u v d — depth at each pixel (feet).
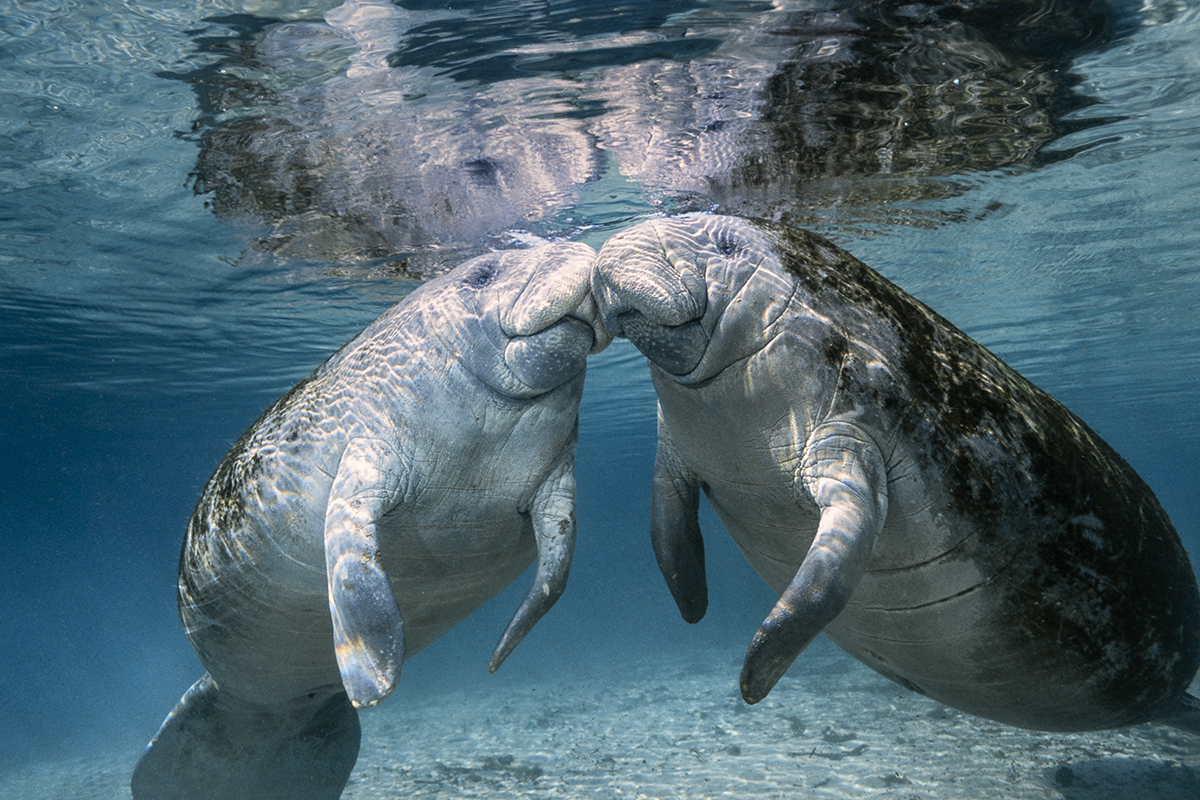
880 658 12.08
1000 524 9.90
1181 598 12.02
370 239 32.14
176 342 51.34
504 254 10.75
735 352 9.21
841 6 18.19
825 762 27.71
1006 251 39.11
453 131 23.66
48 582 266.57
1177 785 20.40
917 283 43.80
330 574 9.25
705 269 9.23
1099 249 39.78
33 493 139.03
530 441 10.47
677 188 28.86
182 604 13.37
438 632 12.83
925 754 26.61
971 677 11.22
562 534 10.72
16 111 21.39
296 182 26.55
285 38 18.47
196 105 21.42
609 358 58.03
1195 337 63.98
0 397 68.95
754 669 8.07
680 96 22.36
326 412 10.91
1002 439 10.23
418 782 32.63
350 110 22.04
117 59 19.03
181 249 33.35
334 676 13.83
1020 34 19.67
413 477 10.19
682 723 41.81
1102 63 21.50
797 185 29.30
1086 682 11.36
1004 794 21.01
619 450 129.70
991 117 24.59
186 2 16.89
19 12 16.98
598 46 19.53
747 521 10.73
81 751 66.49
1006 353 64.59
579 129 24.04
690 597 12.03
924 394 9.84
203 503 12.82
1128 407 107.96
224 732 15.47
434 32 18.57
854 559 8.37
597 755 34.99
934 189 30.48
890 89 22.36
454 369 10.09
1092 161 29.01
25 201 27.71
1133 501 11.74
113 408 76.38
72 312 43.52
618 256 9.18
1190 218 36.24
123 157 24.45
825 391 9.23
